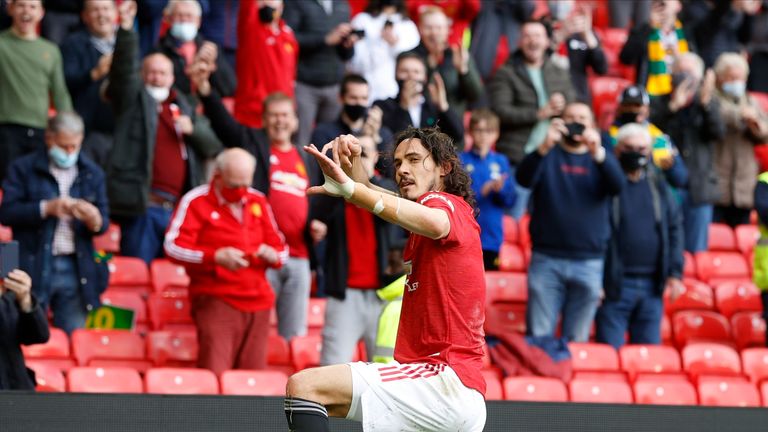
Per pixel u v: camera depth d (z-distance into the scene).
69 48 45.09
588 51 51.25
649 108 47.56
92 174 38.22
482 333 21.56
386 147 38.34
